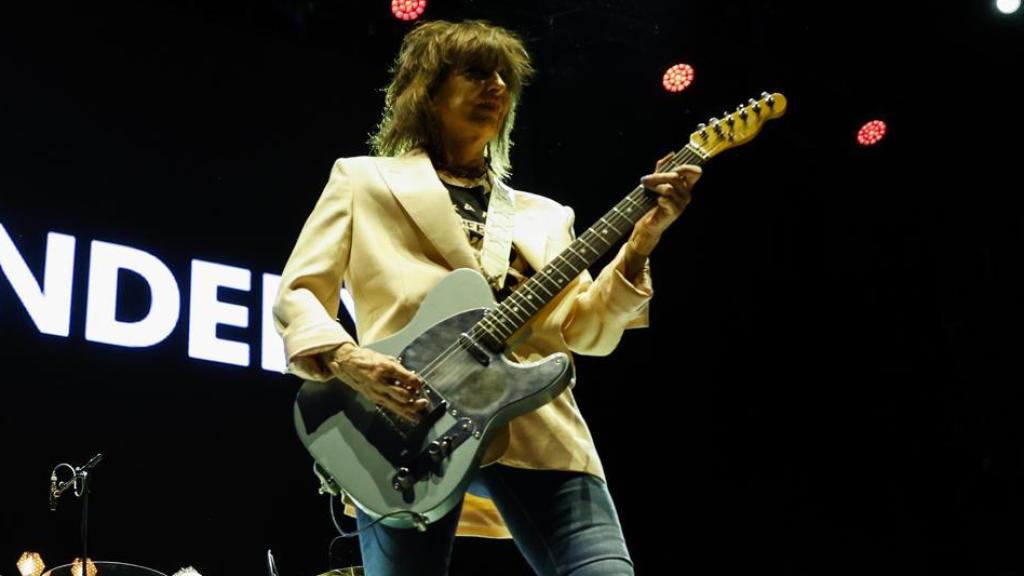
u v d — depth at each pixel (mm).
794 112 6758
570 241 2609
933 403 6734
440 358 2244
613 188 6770
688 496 6504
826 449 6695
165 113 5895
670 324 6762
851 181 6973
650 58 6621
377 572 2230
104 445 5188
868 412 6762
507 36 2721
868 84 6695
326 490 2285
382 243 2396
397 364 2141
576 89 6660
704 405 6688
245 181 6012
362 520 2270
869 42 6570
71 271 5352
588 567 2217
